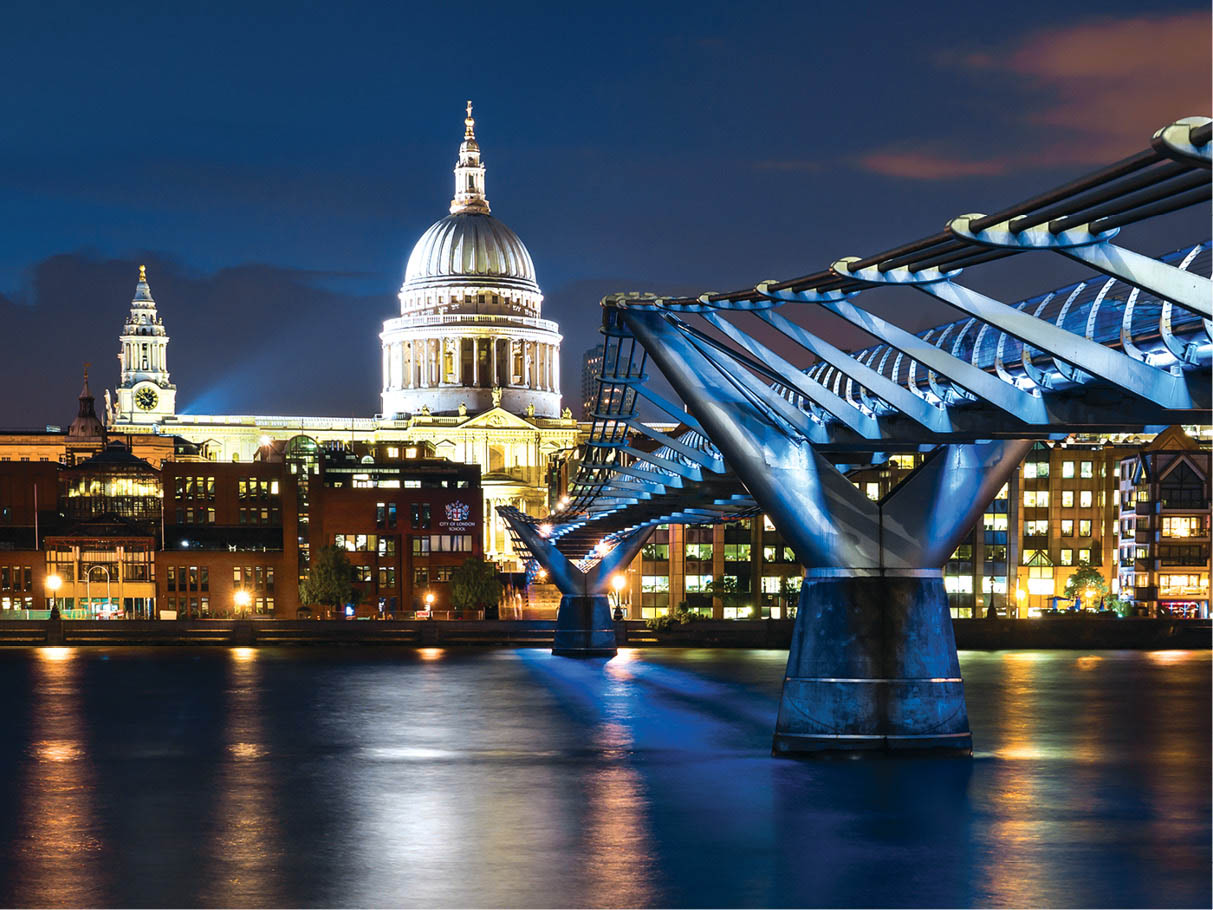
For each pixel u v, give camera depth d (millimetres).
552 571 151000
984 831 50500
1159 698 104000
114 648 169625
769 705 98250
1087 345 37281
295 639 172875
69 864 47406
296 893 42875
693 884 43438
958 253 35969
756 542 191000
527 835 51375
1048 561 187250
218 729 88000
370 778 66688
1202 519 179625
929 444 54594
